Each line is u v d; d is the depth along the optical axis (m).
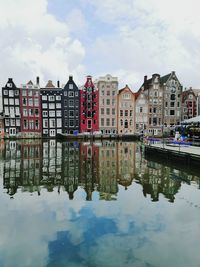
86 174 17.42
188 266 6.33
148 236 7.90
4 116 62.09
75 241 7.54
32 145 42.03
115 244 7.38
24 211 10.03
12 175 16.92
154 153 26.86
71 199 11.59
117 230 8.30
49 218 9.30
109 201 11.34
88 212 9.93
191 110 72.69
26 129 64.06
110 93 67.50
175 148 25.28
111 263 6.43
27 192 12.74
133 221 9.06
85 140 57.12
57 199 11.59
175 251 7.02
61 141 53.22
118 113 68.00
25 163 22.22
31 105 64.31
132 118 68.69
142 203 11.07
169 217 9.46
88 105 66.81
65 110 66.06
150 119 69.75
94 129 67.31
